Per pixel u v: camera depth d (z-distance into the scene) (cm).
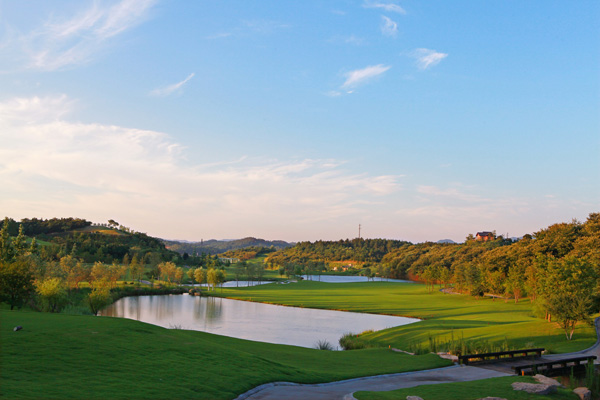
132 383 2228
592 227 12975
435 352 4859
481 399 2570
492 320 8350
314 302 12888
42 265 10400
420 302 12825
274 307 12012
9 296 6981
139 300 13888
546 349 4934
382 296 14988
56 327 3406
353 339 6606
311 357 4281
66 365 2414
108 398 1942
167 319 9344
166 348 3147
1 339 2823
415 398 2447
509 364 4097
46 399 1816
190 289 17150
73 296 12212
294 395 2517
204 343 3584
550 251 13038
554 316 5781
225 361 3045
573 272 6844
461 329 7069
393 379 3391
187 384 2348
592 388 3369
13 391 1861
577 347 5141
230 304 12762
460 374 3634
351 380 3256
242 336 7250
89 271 14838
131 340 3222
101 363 2545
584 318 5541
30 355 2517
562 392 3030
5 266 7212
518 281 11744
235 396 2319
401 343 6294
